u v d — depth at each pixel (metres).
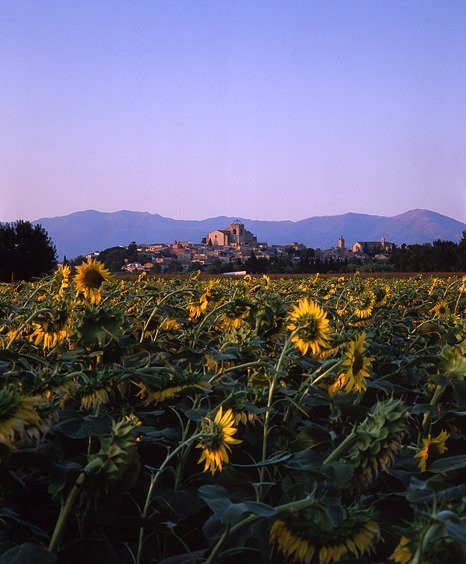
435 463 3.70
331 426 4.55
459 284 15.99
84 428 3.46
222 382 4.95
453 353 5.01
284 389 4.63
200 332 7.21
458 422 5.07
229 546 3.12
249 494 3.61
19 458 2.82
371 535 2.71
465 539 1.97
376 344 6.83
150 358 5.40
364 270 99.19
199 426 4.09
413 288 16.77
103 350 4.77
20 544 3.00
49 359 5.19
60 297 7.27
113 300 9.61
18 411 2.57
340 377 4.66
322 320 4.67
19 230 81.12
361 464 3.16
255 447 4.34
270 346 6.45
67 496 2.95
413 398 5.74
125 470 2.86
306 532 2.73
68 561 3.25
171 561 3.05
